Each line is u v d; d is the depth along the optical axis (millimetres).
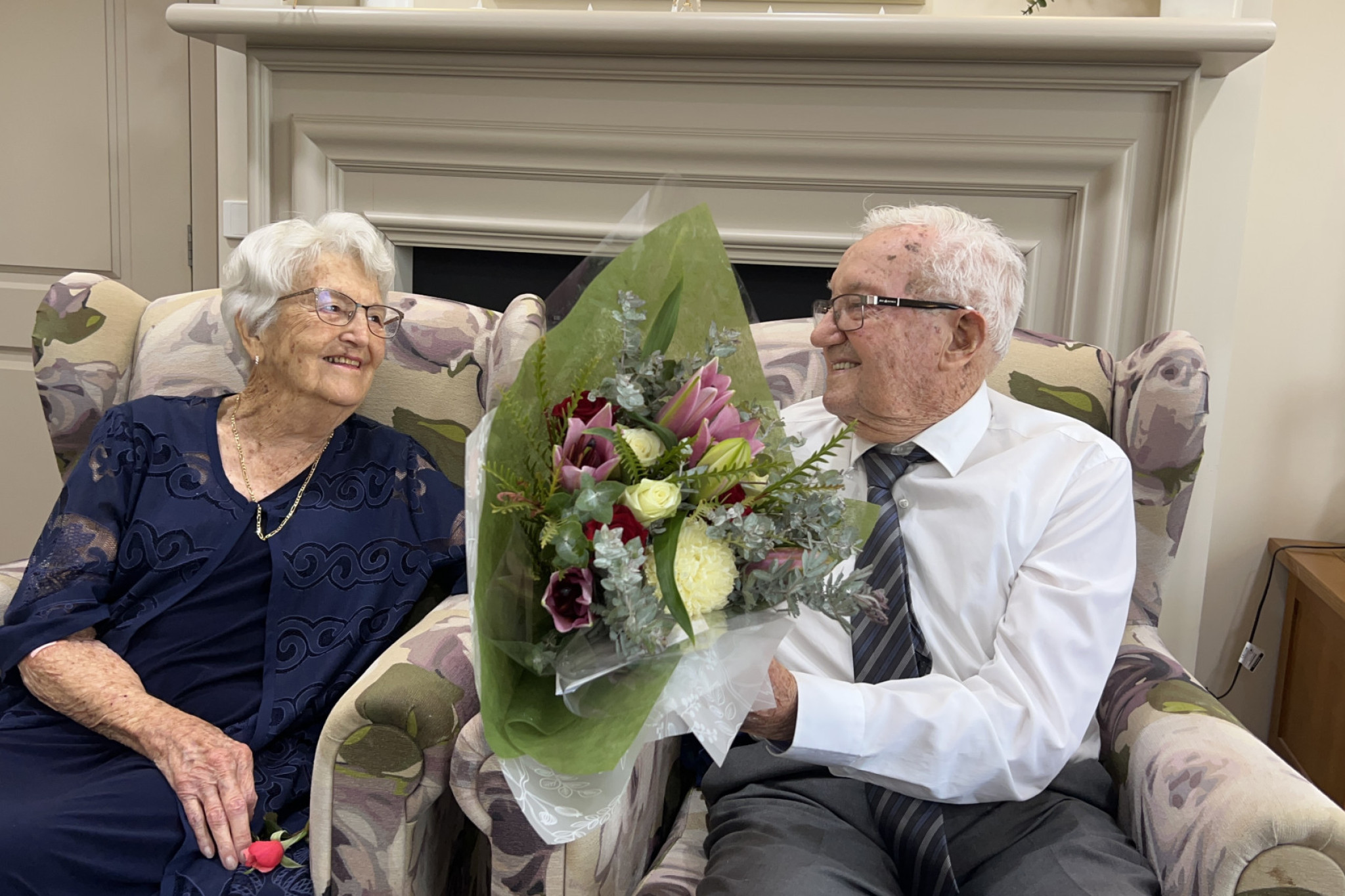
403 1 2098
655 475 860
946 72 1873
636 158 2004
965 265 1156
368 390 1508
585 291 940
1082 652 1114
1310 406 2121
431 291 2193
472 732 1043
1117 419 1435
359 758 1053
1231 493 2176
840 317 1190
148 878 1122
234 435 1391
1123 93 1861
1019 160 1902
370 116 2061
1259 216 2076
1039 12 2025
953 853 1117
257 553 1333
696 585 829
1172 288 1884
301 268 1313
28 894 1074
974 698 1079
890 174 1948
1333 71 2016
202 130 2643
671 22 1814
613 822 1061
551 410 892
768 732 1068
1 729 1248
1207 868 948
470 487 839
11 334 2799
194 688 1292
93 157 2695
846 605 890
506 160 2041
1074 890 1011
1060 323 1979
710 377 887
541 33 1855
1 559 2881
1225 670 2219
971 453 1250
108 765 1192
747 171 1979
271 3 2041
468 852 1272
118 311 1606
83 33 2641
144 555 1319
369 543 1376
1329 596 1847
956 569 1195
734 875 1043
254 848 1116
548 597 837
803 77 1910
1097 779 1171
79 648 1257
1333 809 907
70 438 1581
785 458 935
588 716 854
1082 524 1180
